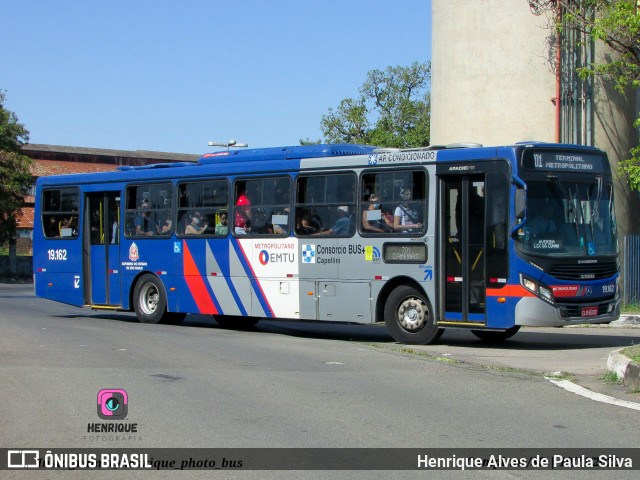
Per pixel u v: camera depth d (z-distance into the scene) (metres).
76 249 21.42
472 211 15.09
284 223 17.53
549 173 14.89
